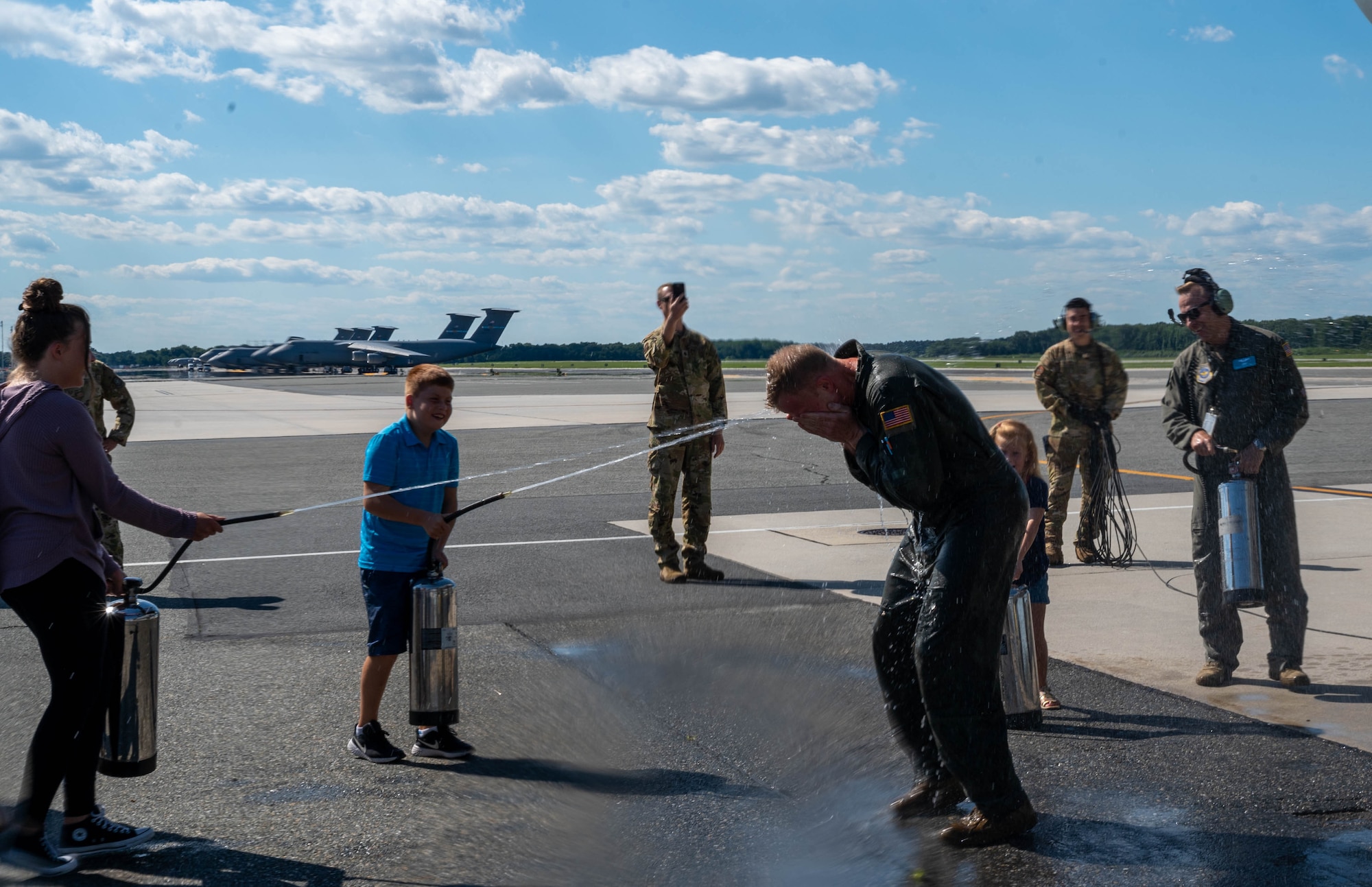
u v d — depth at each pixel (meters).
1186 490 11.79
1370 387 34.19
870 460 3.26
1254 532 4.75
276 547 8.85
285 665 5.37
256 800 3.68
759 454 16.70
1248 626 6.10
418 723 4.02
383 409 30.08
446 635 4.04
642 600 6.76
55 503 3.16
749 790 3.75
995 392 28.78
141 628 3.52
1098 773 3.85
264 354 98.38
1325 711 4.52
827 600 6.78
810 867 3.14
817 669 5.23
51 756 3.14
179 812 3.58
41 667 5.25
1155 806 3.55
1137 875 3.06
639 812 3.55
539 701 4.76
